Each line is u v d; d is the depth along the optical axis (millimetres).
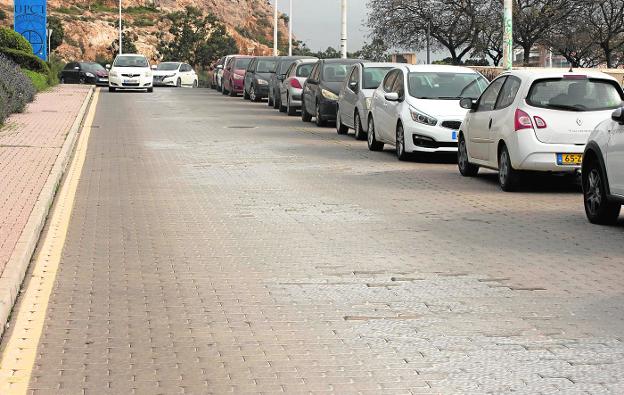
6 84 31656
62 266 10523
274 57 48031
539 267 10469
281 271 10258
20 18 59250
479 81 22031
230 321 8328
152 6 134000
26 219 12422
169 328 8117
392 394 6523
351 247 11578
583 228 12961
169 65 70562
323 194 16125
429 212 14266
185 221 13375
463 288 9516
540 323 8242
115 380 6840
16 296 9188
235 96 52562
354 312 8625
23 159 19266
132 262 10703
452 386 6672
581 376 6867
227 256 11039
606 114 16062
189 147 23969
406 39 53906
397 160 21594
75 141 24891
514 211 14414
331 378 6852
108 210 14305
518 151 16094
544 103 16141
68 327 8164
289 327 8148
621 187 12539
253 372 6984
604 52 52656
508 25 32250
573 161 15969
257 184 17359
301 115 36531
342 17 48156
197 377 6887
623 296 9164
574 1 48719
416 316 8492
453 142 20688
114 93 52750
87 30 114875
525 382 6750
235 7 153625
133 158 21391
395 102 21938
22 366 7164
